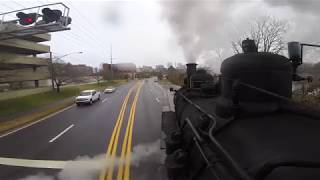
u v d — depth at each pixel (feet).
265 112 13.35
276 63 14.07
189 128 18.47
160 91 158.81
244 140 10.93
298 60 17.74
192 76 37.37
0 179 31.73
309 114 11.98
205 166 12.90
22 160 38.04
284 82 14.16
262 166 8.12
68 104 104.73
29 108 93.71
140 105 97.09
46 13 46.85
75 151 41.70
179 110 29.63
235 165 8.75
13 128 61.52
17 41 143.23
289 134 10.03
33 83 189.88
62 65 192.24
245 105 13.82
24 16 48.65
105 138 49.16
